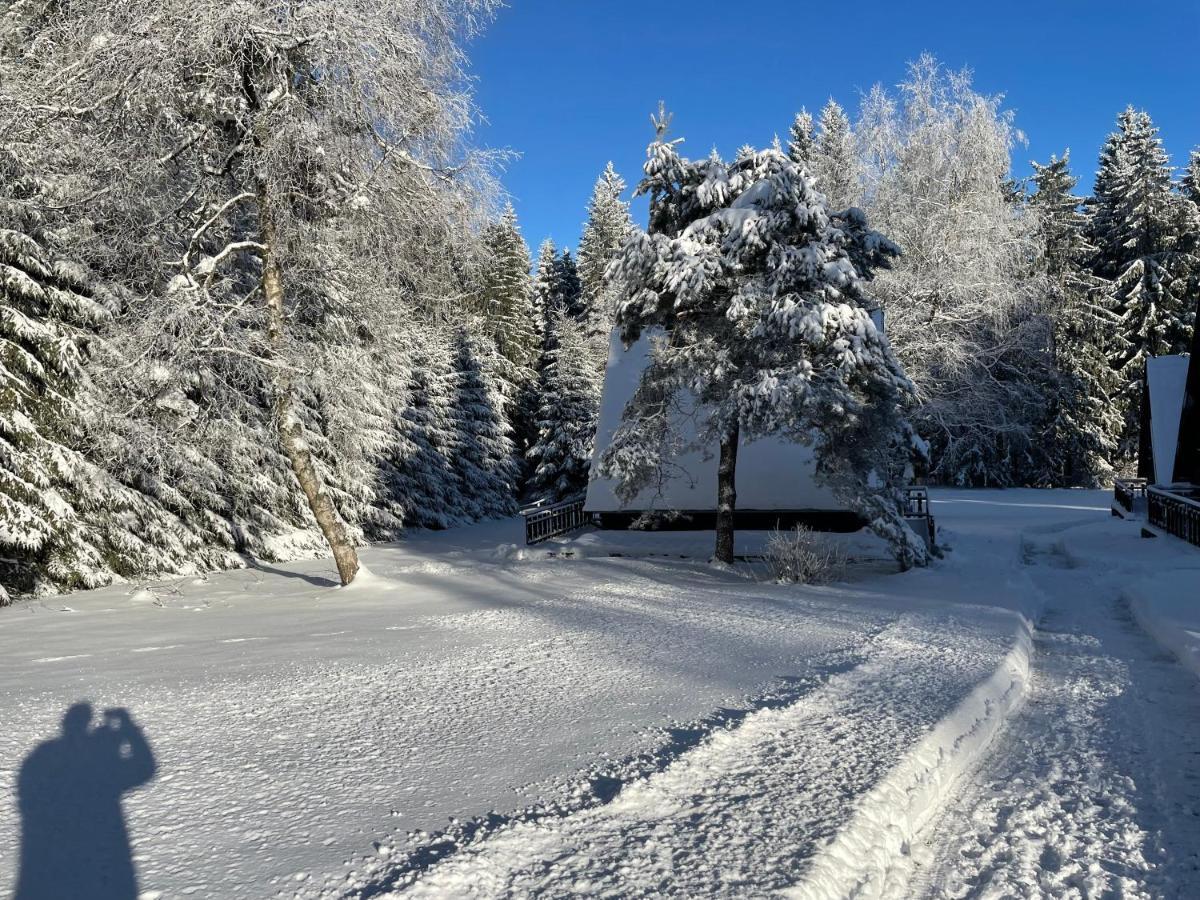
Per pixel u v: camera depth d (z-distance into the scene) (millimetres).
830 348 12922
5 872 3254
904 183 29219
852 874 3355
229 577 17359
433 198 13266
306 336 17469
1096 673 7465
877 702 5781
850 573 14773
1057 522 25688
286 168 12125
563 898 3021
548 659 7406
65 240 14836
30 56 12078
